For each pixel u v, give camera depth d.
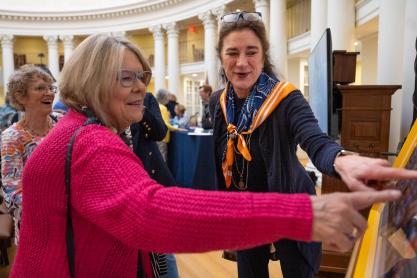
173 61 14.95
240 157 1.43
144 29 16.19
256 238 0.56
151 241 0.59
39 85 1.66
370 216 0.75
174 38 14.86
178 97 15.20
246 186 1.45
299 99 1.27
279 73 1.51
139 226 0.59
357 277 0.53
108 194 0.64
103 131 0.74
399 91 3.42
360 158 0.77
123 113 0.84
